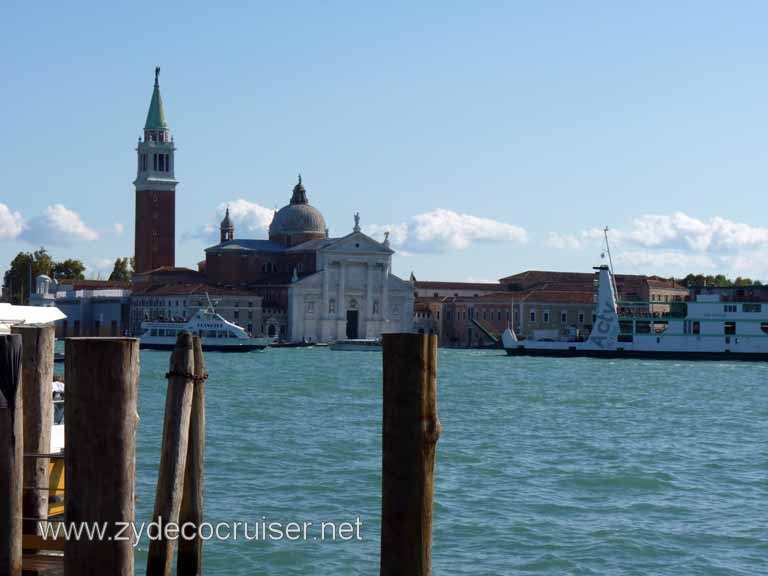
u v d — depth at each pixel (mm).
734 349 174500
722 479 48156
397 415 19766
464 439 62312
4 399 19531
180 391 22219
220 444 57250
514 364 167625
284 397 93125
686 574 32156
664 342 179875
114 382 18734
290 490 43781
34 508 24391
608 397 98562
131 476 19031
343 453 54594
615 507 41406
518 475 48531
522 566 32750
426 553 19891
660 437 65250
